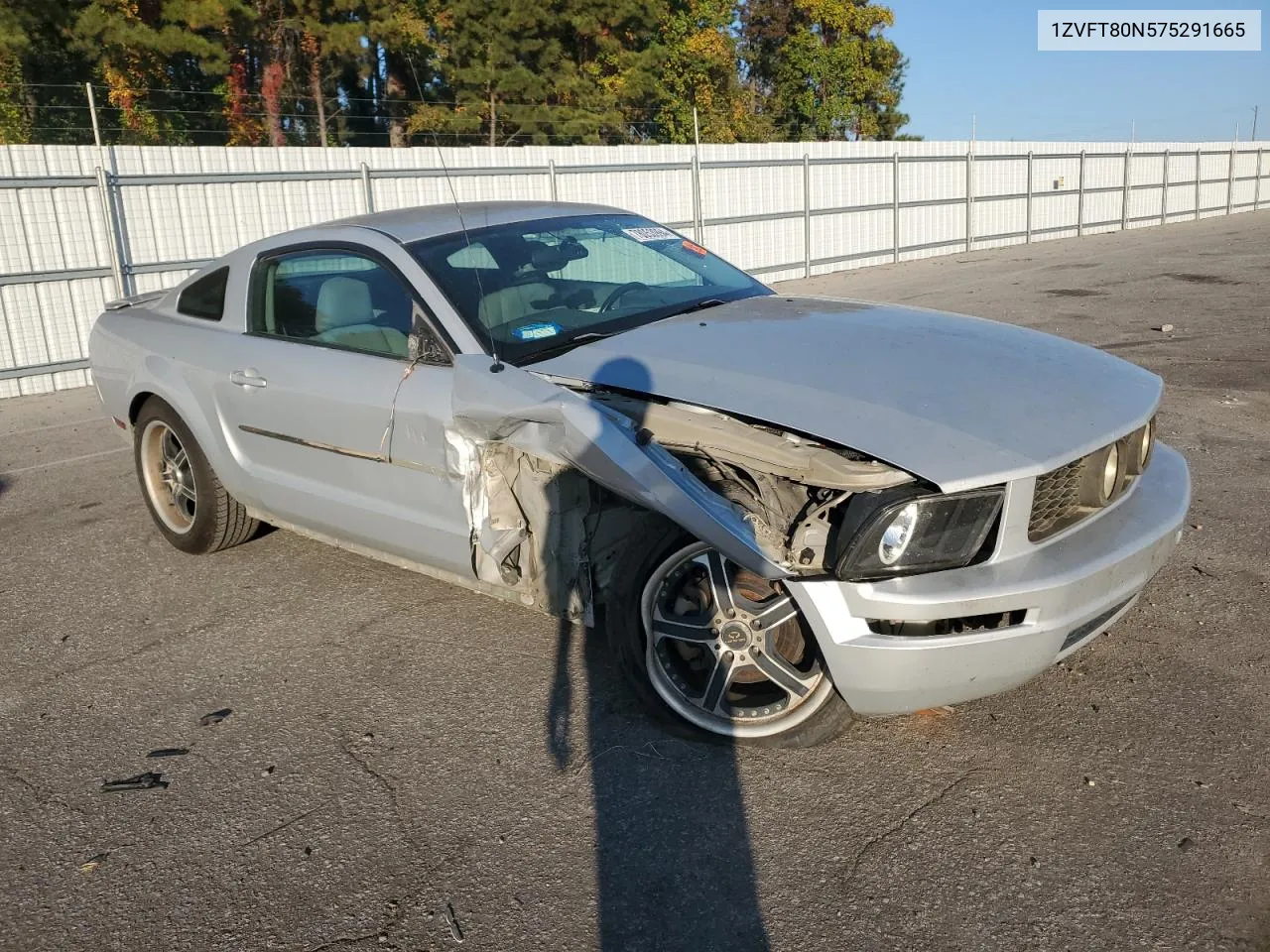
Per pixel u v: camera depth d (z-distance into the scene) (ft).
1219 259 60.75
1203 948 7.61
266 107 78.07
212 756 10.95
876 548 8.90
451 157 48.19
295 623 14.12
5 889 8.98
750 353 10.90
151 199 38.73
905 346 11.09
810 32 151.74
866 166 69.67
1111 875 8.44
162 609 14.85
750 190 62.28
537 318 12.24
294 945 8.16
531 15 85.66
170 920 8.50
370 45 80.23
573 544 10.97
